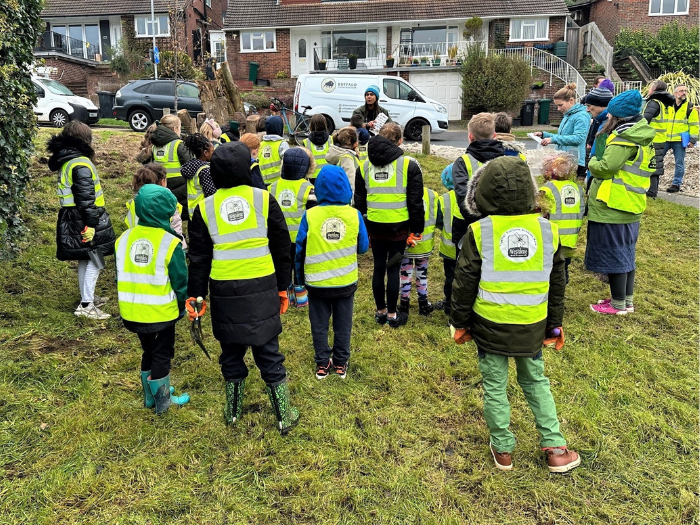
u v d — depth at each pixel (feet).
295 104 54.19
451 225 14.65
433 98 80.64
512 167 8.49
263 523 8.36
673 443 10.20
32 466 9.53
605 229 14.94
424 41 85.97
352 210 11.91
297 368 12.90
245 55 88.33
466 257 8.80
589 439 10.27
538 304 8.65
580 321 15.25
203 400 11.60
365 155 21.62
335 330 12.37
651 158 14.51
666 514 8.50
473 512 8.55
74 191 14.16
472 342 14.20
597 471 9.47
